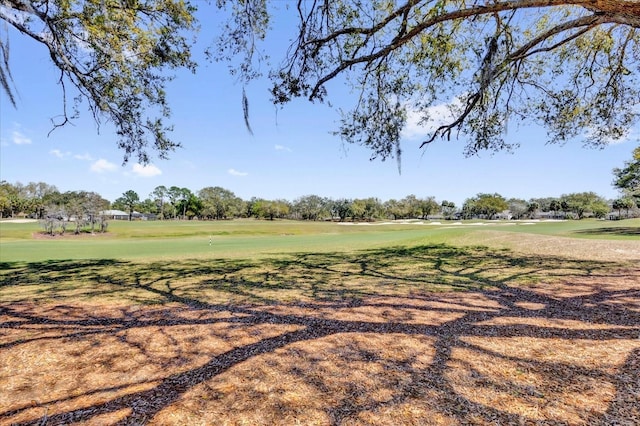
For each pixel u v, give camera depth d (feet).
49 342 15.06
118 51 21.45
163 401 10.02
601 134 26.94
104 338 15.55
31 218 267.59
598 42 24.30
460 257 42.83
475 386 10.54
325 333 15.76
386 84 23.50
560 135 26.96
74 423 8.94
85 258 50.83
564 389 10.23
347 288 26.27
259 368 12.12
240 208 351.25
